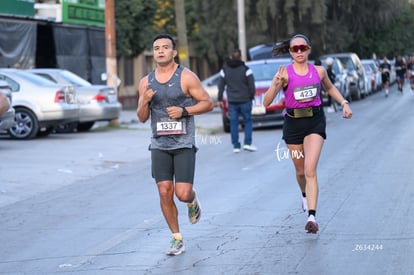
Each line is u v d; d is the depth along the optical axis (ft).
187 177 67.21
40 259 68.54
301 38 72.79
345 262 63.00
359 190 96.17
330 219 79.71
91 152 151.12
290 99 73.36
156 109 67.05
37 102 174.60
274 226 77.66
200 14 393.50
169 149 67.00
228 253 67.46
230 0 376.48
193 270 62.34
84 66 265.75
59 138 179.83
